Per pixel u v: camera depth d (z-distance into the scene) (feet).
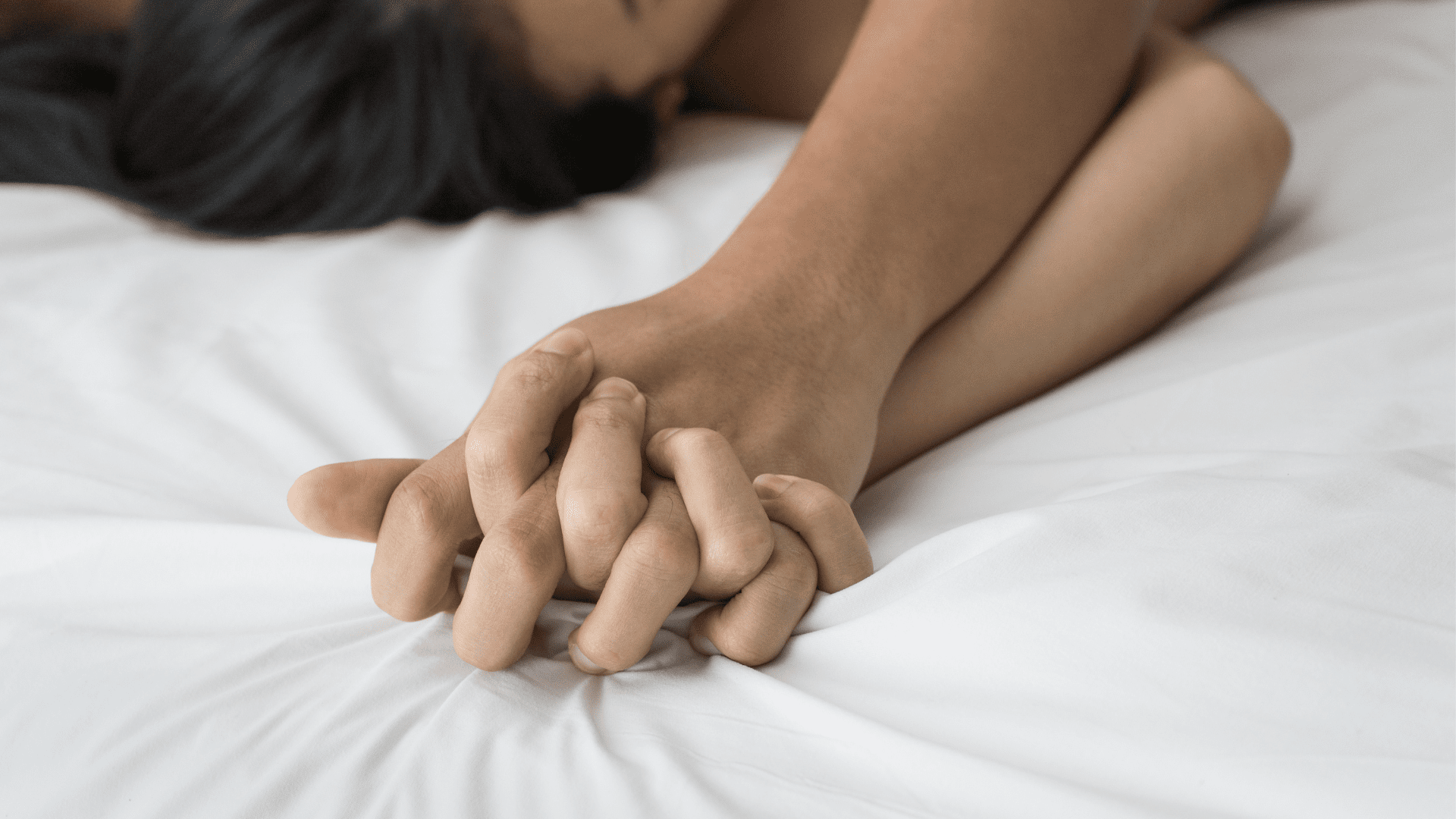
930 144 1.94
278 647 1.59
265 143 2.29
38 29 2.66
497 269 2.18
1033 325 1.97
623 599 1.54
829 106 2.01
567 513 1.54
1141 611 1.46
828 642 1.57
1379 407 1.74
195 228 2.34
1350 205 2.22
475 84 2.33
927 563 1.59
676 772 1.44
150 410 1.92
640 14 2.40
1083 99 2.05
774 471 1.69
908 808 1.40
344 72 2.28
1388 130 2.36
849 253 1.86
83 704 1.54
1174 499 1.57
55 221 2.29
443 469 1.61
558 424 1.67
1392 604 1.45
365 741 1.49
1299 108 2.59
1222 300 2.08
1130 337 2.05
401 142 2.31
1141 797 1.38
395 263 2.23
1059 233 2.00
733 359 1.76
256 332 2.06
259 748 1.49
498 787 1.45
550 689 1.56
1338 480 1.58
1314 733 1.38
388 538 1.57
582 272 2.14
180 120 2.34
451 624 1.63
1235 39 3.11
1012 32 2.00
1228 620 1.45
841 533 1.61
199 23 2.30
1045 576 1.51
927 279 1.90
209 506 1.79
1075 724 1.43
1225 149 2.06
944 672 1.50
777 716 1.50
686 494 1.57
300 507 1.58
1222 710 1.41
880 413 1.92
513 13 2.34
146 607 1.67
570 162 2.45
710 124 2.80
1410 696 1.38
